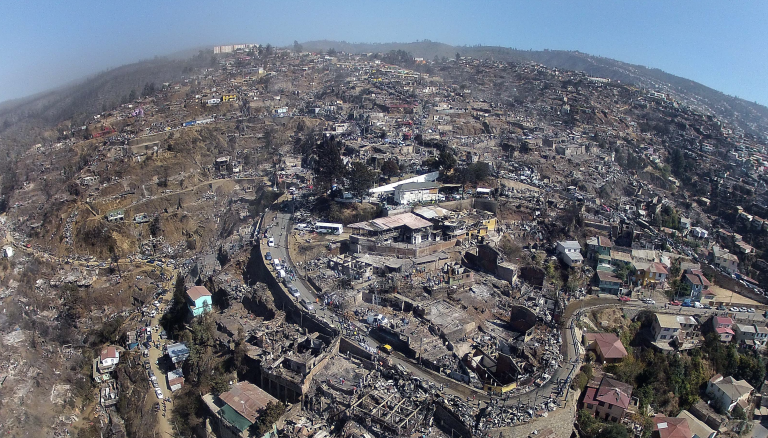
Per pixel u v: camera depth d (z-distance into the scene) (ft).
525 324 344.90
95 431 326.44
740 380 360.07
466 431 241.76
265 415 261.65
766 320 391.86
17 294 484.33
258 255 432.25
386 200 506.48
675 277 432.25
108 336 412.16
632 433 284.82
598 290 413.39
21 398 355.97
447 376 287.28
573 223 483.10
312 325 339.16
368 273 388.16
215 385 304.71
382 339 318.45
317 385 281.13
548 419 254.47
